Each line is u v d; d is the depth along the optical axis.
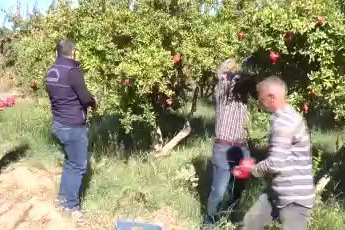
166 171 5.49
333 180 5.23
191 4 5.35
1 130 6.86
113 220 4.60
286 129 3.18
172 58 5.34
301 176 3.24
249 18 4.47
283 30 4.23
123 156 5.93
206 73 5.70
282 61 4.48
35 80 6.11
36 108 7.52
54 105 4.57
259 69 4.57
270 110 3.29
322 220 4.27
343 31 4.24
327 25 4.27
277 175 3.27
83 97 4.51
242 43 4.46
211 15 5.51
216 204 4.18
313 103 4.68
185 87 5.88
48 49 5.91
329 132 6.68
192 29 5.34
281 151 3.19
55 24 5.65
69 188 4.65
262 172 3.31
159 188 5.07
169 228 4.48
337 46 4.29
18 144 6.31
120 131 6.62
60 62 4.52
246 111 4.11
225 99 4.07
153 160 5.80
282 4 4.42
